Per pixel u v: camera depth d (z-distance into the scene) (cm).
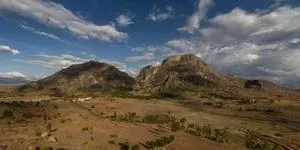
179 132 8719
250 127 12256
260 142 9088
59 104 16288
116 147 6012
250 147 7894
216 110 18562
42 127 7519
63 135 6600
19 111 12344
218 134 9275
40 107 13912
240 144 8244
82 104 17625
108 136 6919
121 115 13775
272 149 8056
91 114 13512
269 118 15962
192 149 6544
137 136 7338
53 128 7362
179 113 16388
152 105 19612
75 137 6481
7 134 6562
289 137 10594
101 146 5925
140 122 11162
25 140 5931
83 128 7400
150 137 7400
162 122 11612
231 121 14012
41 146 5506
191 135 8375
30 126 7831
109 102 19200
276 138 10100
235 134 10012
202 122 13000
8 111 11869
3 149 5244
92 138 6475
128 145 6072
